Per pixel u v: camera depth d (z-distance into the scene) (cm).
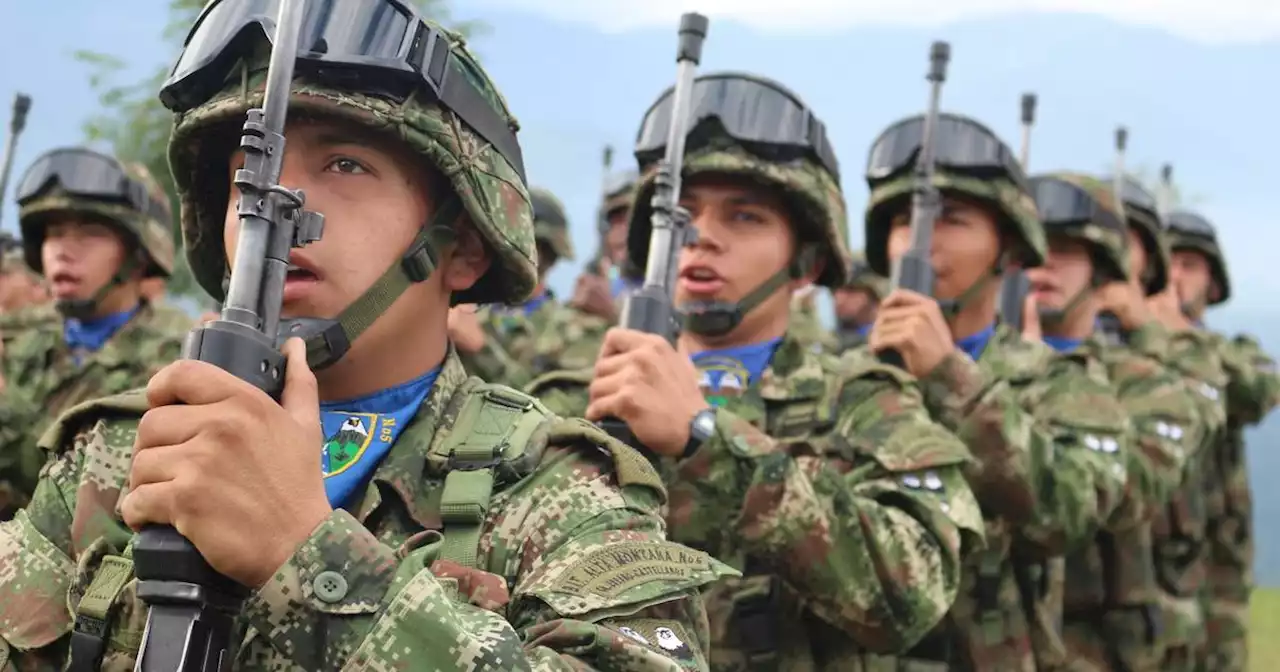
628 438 324
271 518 171
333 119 214
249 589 172
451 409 227
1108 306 796
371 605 174
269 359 177
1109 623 599
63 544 231
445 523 211
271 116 182
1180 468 582
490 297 254
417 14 220
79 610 211
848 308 972
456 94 224
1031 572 479
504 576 206
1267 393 955
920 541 355
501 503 212
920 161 461
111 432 237
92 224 646
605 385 326
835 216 416
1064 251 644
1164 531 714
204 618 169
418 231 223
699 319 400
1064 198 636
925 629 352
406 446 219
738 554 372
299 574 172
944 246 495
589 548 205
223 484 167
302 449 175
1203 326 1120
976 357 510
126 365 641
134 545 169
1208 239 1110
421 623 175
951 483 374
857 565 338
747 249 401
